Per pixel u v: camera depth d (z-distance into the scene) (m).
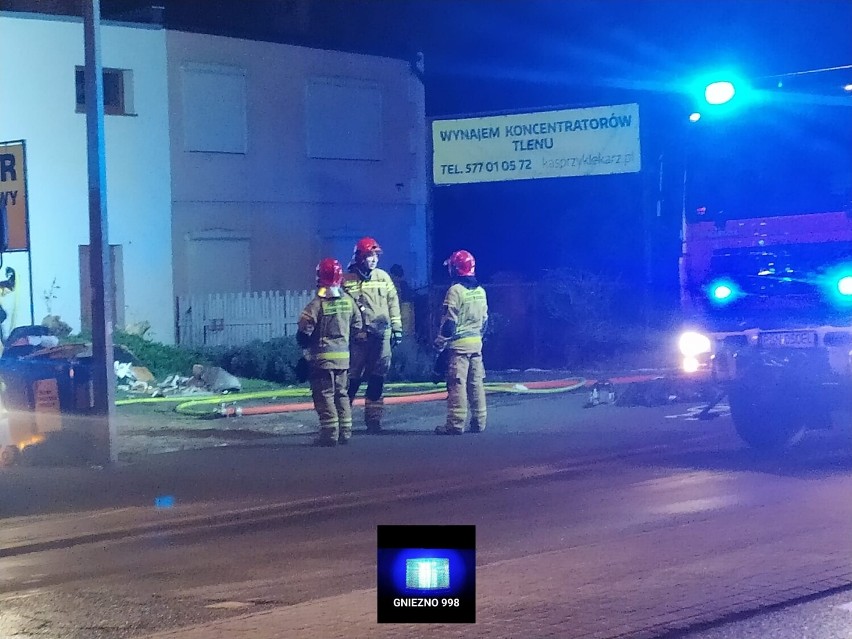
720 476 10.58
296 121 25.31
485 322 13.81
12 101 21.33
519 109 25.39
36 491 10.42
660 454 12.13
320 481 10.71
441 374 13.68
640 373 21.03
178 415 15.89
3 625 6.33
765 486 9.98
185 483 10.72
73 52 21.95
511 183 29.73
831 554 7.37
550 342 23.48
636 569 7.07
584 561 7.33
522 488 10.37
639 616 6.03
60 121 21.86
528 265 29.53
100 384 11.70
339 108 25.98
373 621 6.05
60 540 8.61
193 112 23.83
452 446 12.69
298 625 6.03
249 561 7.84
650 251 22.64
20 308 21.27
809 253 11.27
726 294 11.77
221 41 24.12
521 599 6.41
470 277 13.66
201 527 9.16
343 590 6.84
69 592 7.10
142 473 11.30
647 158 24.58
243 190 24.58
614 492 9.92
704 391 16.25
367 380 13.97
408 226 27.14
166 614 6.44
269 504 9.70
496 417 15.32
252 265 24.80
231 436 13.89
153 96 23.20
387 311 13.79
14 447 11.97
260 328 23.20
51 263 21.77
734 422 12.30
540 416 15.32
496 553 7.62
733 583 6.68
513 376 21.11
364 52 26.31
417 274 27.22
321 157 25.73
